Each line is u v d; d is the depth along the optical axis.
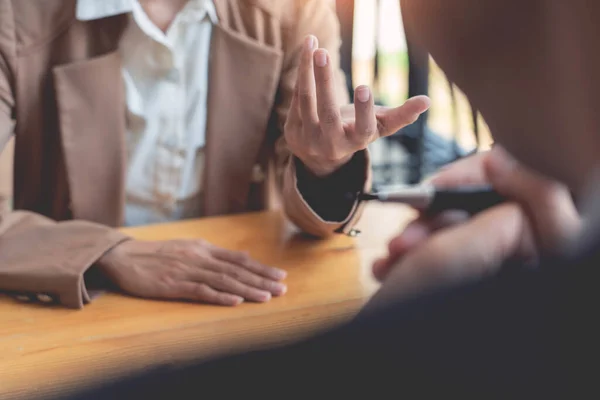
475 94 0.24
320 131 0.91
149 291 0.91
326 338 0.27
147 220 1.45
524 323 0.24
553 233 0.27
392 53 1.39
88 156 1.29
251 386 0.26
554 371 0.24
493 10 0.22
